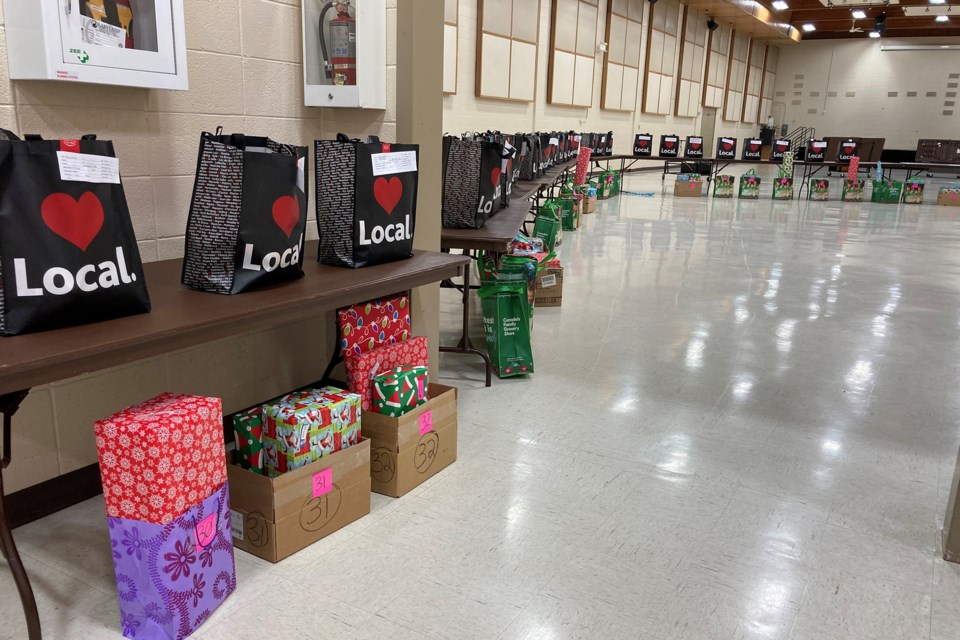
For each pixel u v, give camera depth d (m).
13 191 1.40
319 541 2.10
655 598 1.89
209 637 1.68
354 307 2.40
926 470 2.71
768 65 26.34
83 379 2.25
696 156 14.69
